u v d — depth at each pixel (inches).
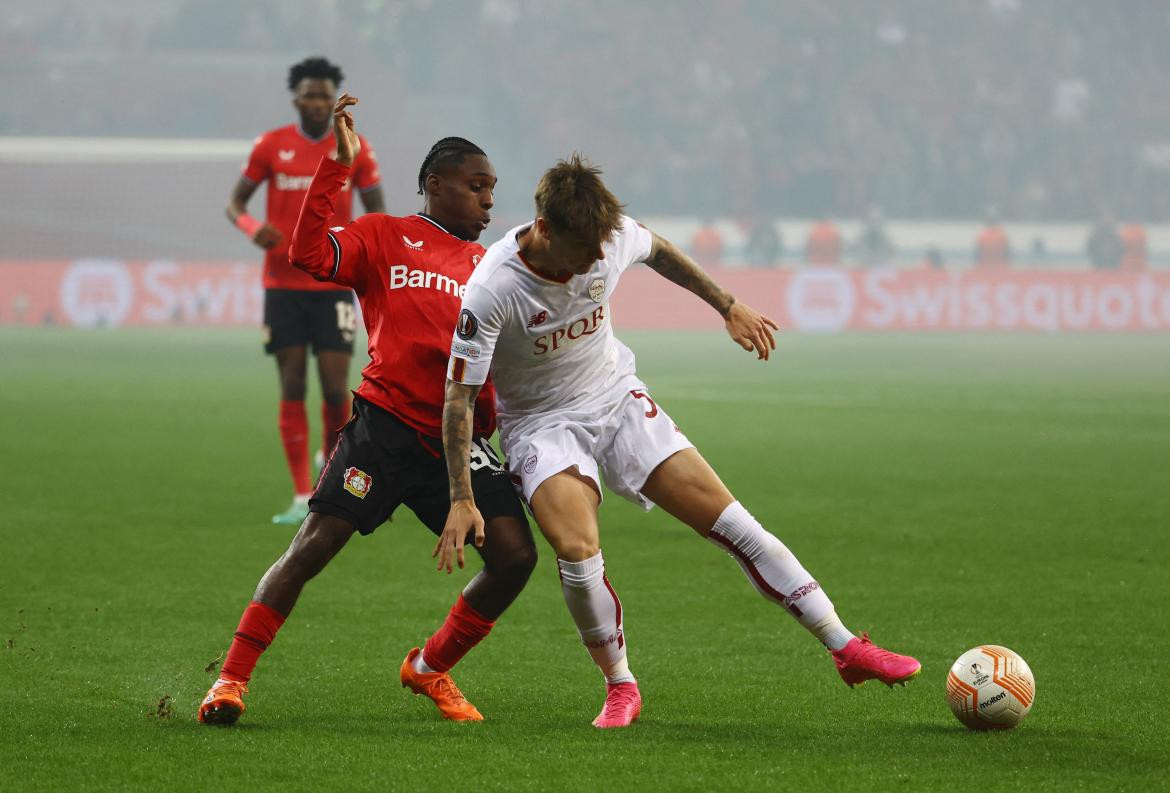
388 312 648.4
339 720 624.4
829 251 7455.7
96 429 2053.4
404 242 657.0
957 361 4013.3
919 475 1611.7
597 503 644.7
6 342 4598.9
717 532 642.8
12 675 705.6
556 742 581.0
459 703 637.9
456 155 663.8
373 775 527.2
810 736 595.2
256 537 1159.6
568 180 590.6
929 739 588.7
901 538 1178.0
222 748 567.5
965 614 880.3
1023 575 1013.8
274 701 663.8
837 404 2610.7
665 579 1000.2
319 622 852.6
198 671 719.1
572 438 646.5
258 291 6117.1
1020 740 587.2
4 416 2239.2
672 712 644.1
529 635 819.4
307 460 1274.6
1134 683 700.0
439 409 645.9
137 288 6077.8
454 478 605.9
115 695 666.8
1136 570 1034.1
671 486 645.3
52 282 6067.9
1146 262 7578.7
